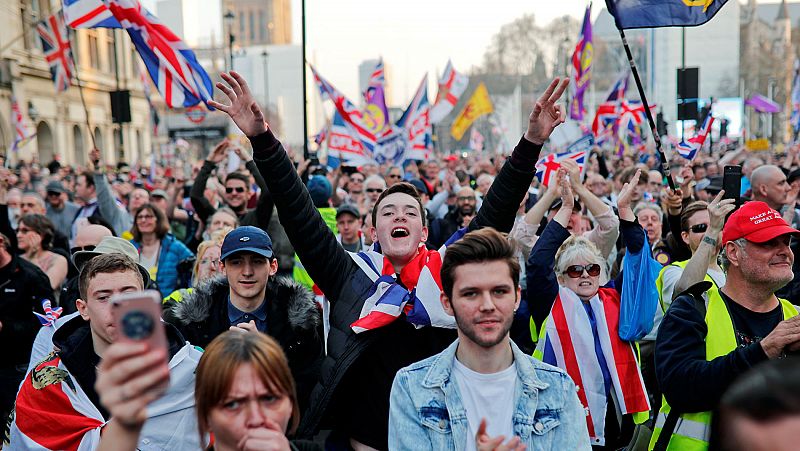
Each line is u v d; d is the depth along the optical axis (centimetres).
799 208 1157
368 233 1046
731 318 470
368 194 1488
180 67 1121
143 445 437
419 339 500
